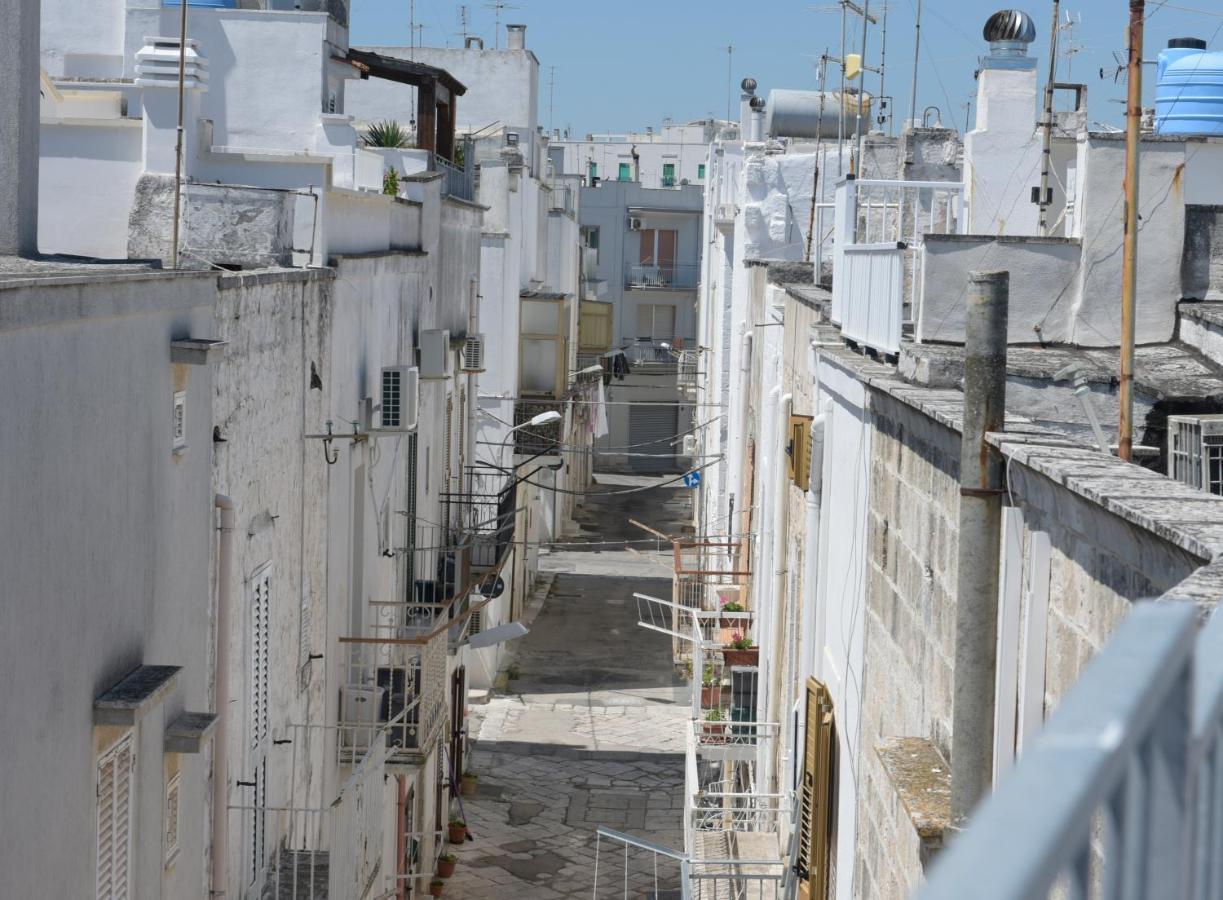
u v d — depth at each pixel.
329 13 24.17
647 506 53.81
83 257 10.03
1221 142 14.09
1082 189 11.28
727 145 40.66
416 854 20.31
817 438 13.31
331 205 15.69
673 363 62.53
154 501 9.05
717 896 15.17
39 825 7.20
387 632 18.42
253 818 12.10
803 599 14.30
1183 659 1.28
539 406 38.28
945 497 7.77
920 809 6.93
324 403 14.66
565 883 21.55
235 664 11.44
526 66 47.75
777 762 17.41
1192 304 11.34
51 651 7.33
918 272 11.19
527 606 38.25
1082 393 8.22
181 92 11.55
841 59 19.61
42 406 7.15
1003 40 17.88
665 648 34.75
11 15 9.20
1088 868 1.25
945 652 7.64
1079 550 5.56
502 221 34.12
